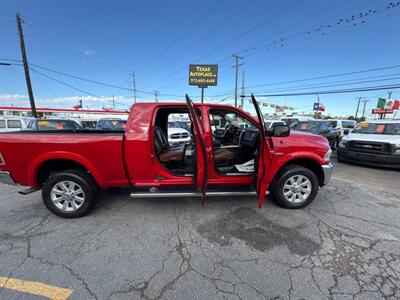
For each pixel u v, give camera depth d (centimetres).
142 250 235
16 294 177
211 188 328
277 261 218
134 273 201
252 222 294
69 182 296
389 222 296
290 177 324
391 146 583
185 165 365
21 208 334
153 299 173
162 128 412
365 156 631
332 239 255
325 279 194
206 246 242
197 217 308
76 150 282
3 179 291
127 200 363
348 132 789
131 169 295
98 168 289
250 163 362
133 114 295
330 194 402
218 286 186
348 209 336
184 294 177
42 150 281
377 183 479
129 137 287
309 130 1127
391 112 2997
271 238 258
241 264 213
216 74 1906
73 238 256
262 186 298
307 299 173
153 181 308
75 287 184
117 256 225
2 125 1004
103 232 269
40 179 305
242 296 176
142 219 302
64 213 300
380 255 227
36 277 195
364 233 268
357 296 175
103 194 387
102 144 283
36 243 245
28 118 1084
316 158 324
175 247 241
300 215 314
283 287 185
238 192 312
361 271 204
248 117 332
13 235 261
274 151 296
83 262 215
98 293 178
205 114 311
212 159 313
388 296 176
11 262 214
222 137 458
